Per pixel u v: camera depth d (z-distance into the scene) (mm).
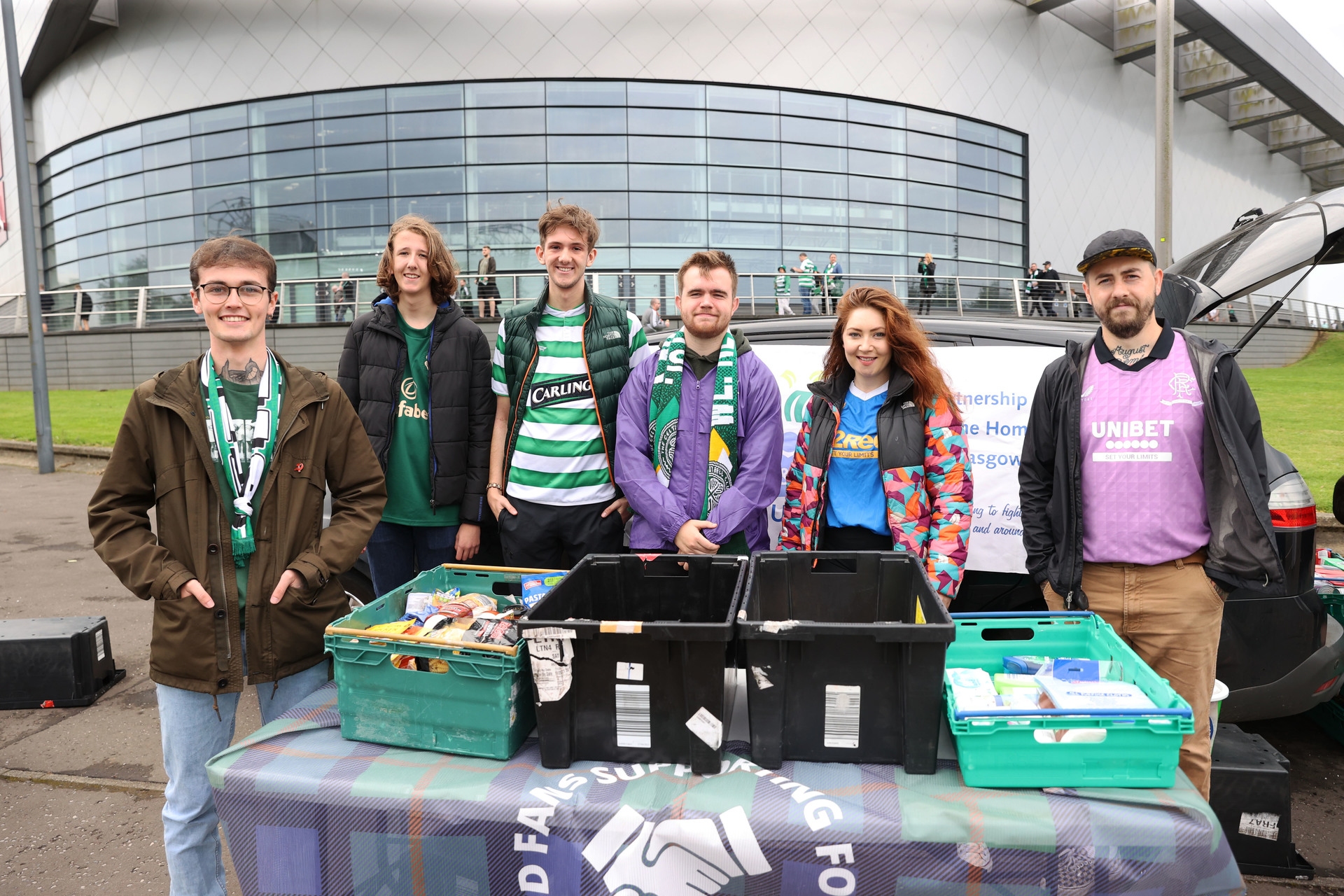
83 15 19469
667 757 1502
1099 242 2014
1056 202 22562
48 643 3572
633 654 1467
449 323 2740
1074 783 1396
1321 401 12883
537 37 18359
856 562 1823
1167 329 2086
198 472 1835
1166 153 9227
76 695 3598
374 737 1618
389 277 2721
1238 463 1925
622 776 1475
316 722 1718
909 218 20156
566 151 18500
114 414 14094
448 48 18438
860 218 19703
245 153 19484
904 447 2160
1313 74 24328
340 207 19031
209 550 1837
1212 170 26891
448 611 1744
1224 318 14812
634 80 18516
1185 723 1345
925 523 2158
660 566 1842
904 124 19984
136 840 2561
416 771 1512
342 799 1488
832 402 2299
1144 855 1308
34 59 21250
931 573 2037
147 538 1852
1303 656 2529
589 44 18391
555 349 2619
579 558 2674
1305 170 30516
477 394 2775
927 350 2164
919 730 1444
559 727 1493
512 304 18125
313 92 18953
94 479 9969
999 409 2811
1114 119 23578
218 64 19391
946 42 20156
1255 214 3398
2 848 2514
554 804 1414
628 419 2383
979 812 1345
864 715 1480
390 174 18797
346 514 2002
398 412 2738
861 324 2156
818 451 2301
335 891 1523
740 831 1357
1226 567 1945
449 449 2729
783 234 19156
